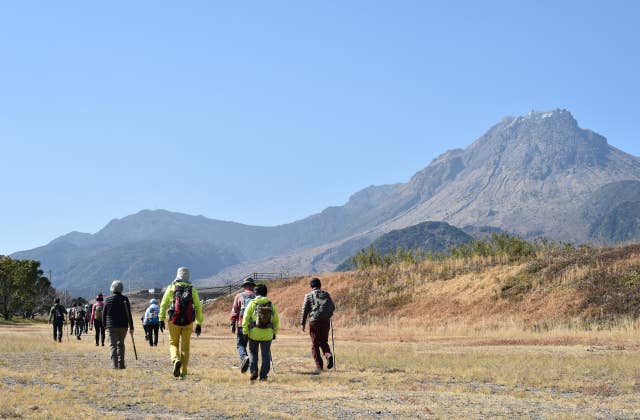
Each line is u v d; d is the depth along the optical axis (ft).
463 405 33.45
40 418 26.99
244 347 44.86
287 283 196.24
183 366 42.50
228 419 28.58
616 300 115.75
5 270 267.39
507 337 97.04
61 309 87.25
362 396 35.94
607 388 40.75
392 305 149.38
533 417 30.12
